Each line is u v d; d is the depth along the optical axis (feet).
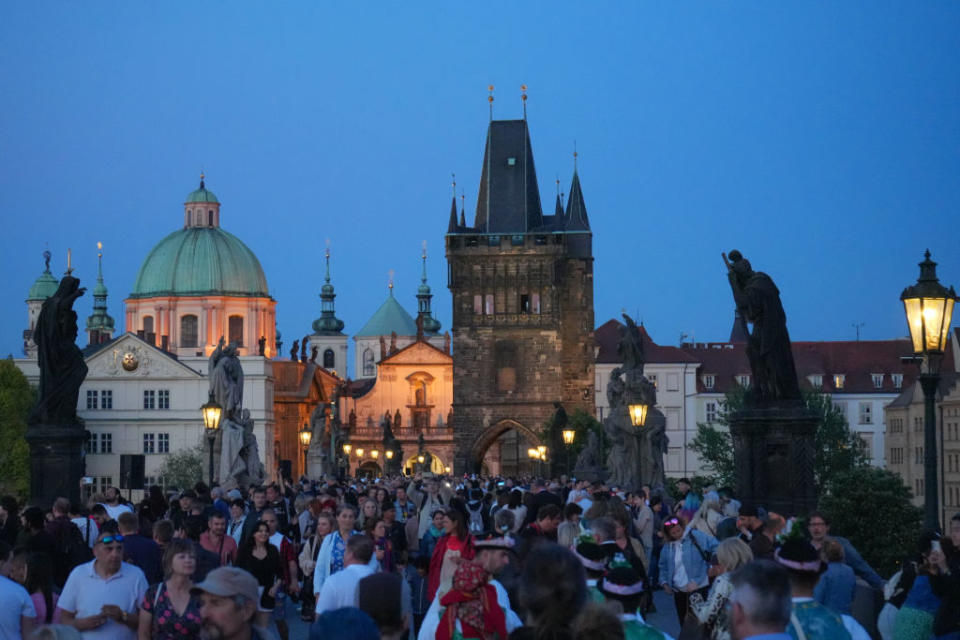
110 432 605.73
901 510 248.52
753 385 113.09
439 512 97.66
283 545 89.71
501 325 581.12
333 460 496.64
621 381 209.56
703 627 62.23
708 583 82.43
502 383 581.94
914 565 67.26
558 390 579.07
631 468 206.08
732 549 58.75
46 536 89.45
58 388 136.67
